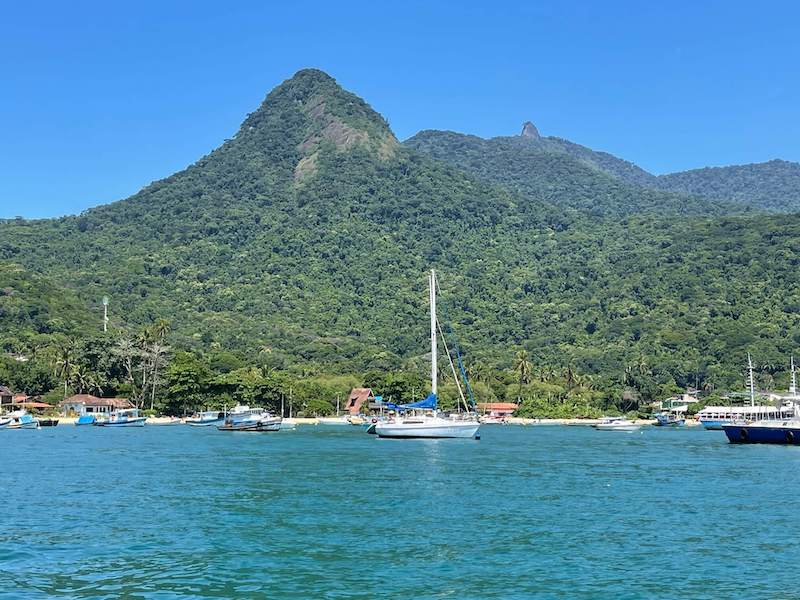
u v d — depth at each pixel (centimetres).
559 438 15762
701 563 4166
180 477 7631
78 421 19900
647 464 9331
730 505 5991
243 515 5447
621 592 3669
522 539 4700
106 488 6806
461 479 7544
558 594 3631
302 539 4672
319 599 3550
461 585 3756
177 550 4397
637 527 5075
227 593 3634
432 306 13588
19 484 7081
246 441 13438
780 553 4384
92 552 4356
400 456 10156
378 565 4094
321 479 7488
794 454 11069
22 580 3819
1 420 18162
